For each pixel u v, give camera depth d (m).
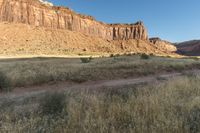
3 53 95.88
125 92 7.44
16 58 57.59
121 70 18.56
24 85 12.43
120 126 3.87
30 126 4.03
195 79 10.09
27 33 178.50
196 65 28.17
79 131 3.74
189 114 4.53
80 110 4.81
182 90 7.22
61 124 4.16
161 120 3.93
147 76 17.02
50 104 5.43
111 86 10.66
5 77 11.80
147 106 4.67
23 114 5.32
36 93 9.55
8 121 4.50
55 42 185.50
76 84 13.30
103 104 5.26
